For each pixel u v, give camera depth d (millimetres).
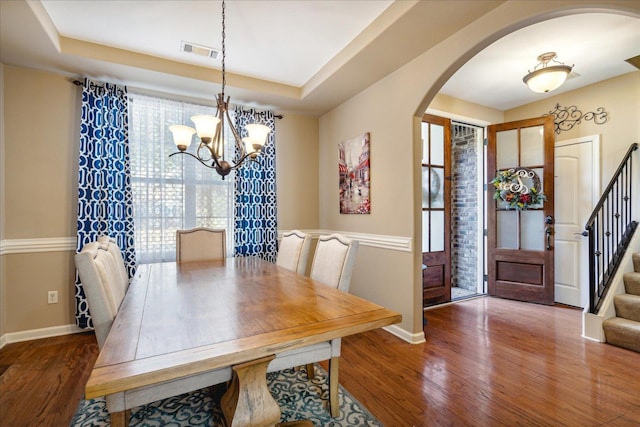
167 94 3357
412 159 2721
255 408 1210
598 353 2428
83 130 2893
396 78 2869
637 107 3289
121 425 1174
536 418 1653
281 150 4090
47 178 2855
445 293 3846
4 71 2693
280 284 1877
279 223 4059
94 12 2195
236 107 3723
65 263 2920
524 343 2639
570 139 3803
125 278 2145
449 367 2221
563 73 2801
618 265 2955
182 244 2877
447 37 2334
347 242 1995
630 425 1590
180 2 2092
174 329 1180
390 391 1927
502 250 4074
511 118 4379
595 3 1604
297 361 1543
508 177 3947
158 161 3311
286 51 2775
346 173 3631
